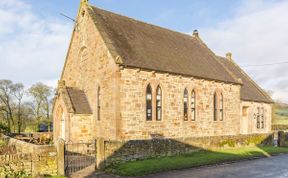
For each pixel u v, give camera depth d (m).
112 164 17.84
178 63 28.77
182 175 16.39
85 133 25.62
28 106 55.22
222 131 32.38
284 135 31.09
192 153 22.55
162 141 20.89
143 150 19.67
